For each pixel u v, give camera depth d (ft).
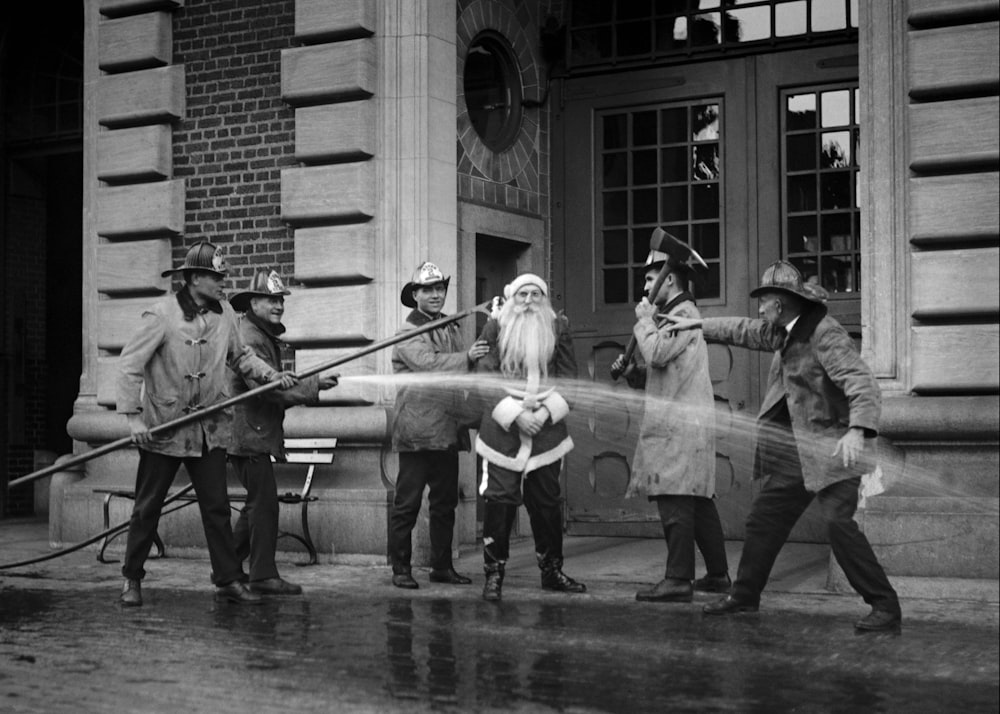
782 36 33.58
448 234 32.32
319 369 26.11
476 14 34.40
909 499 25.49
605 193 36.04
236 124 34.35
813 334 21.84
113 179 35.83
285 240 33.50
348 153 32.19
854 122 32.73
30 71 43.65
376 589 26.89
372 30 32.19
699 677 18.12
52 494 35.63
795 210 33.35
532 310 25.71
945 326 26.02
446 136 32.45
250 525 26.53
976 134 25.85
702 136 34.71
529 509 26.14
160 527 33.37
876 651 19.77
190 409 25.72
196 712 16.67
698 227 34.63
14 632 22.41
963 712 16.08
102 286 35.78
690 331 24.77
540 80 36.58
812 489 21.85
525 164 35.96
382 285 31.89
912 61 26.35
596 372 35.86
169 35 35.45
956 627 21.79
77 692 17.83
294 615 23.79
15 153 43.88
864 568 21.47
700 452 24.85
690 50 34.68
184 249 35.01
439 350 27.32
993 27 25.80
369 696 17.25
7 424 44.50
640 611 23.77
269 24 33.94
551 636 21.34
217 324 26.09
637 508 35.04
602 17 36.06
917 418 25.67
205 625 22.89
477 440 25.86
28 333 44.96
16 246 44.57
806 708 16.31
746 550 23.13
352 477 31.55
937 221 26.05
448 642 20.90
